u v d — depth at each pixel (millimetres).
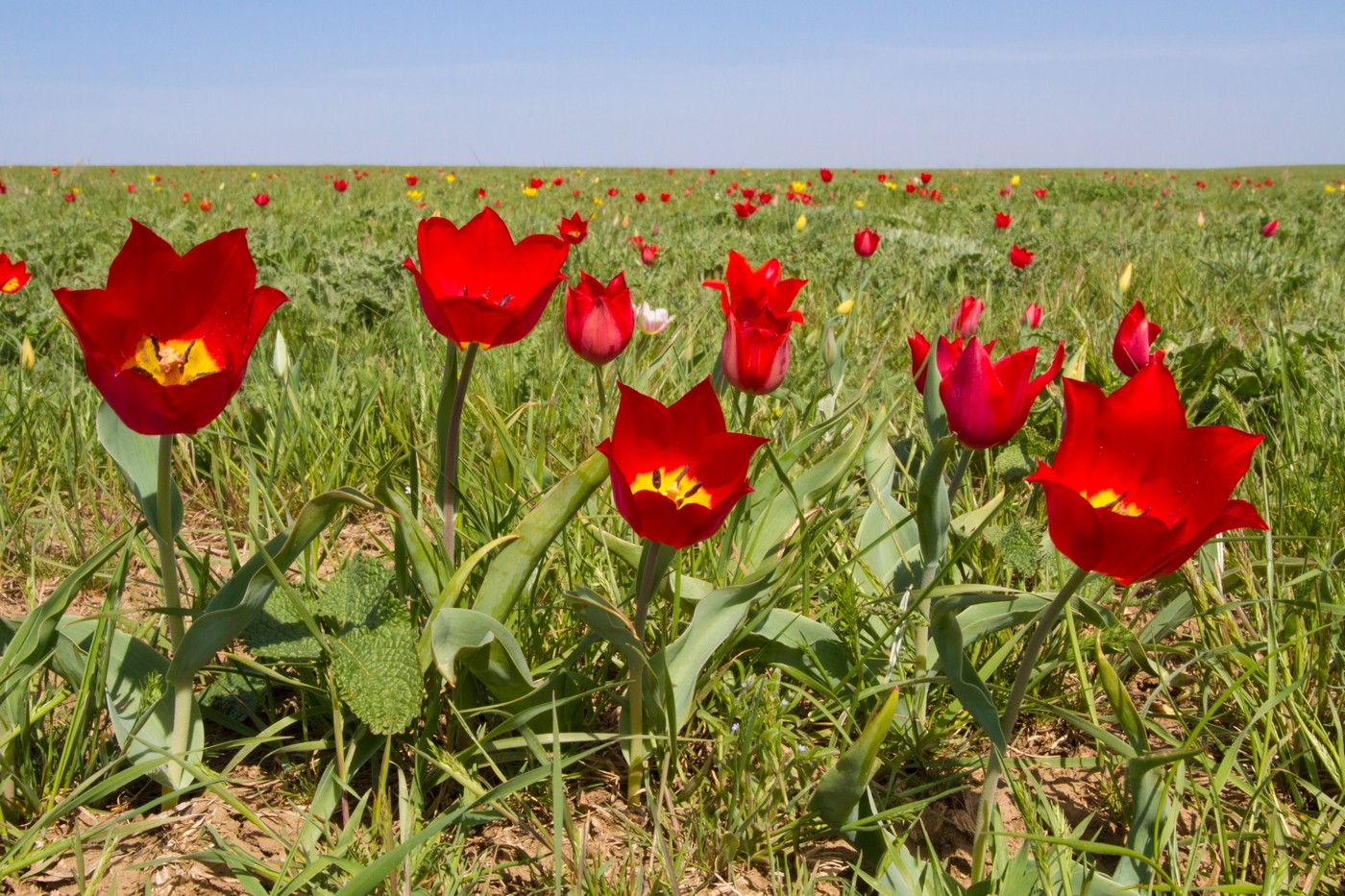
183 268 1371
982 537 2416
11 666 1502
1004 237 9078
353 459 2992
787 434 3035
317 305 4887
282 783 1759
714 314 4723
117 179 19312
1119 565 1212
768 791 1711
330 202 14086
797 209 11742
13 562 2641
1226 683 2074
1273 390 3637
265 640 1672
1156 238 9312
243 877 1446
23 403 3146
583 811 1773
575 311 2129
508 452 2270
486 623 1558
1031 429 3236
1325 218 13766
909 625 1983
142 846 1609
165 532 1520
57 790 1606
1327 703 1984
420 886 1521
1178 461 1290
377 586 1691
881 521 2297
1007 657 2135
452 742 1797
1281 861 1571
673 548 1564
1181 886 1470
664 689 1642
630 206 13859
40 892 1508
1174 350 4031
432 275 1687
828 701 1949
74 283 5371
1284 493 2727
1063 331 4863
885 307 5387
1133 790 1491
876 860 1643
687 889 1595
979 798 1863
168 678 1565
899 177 24375
